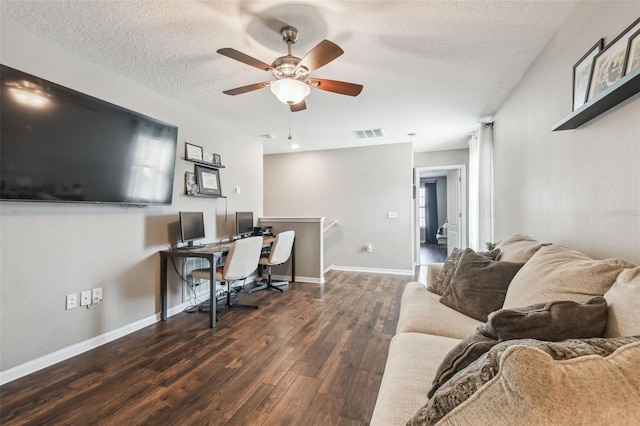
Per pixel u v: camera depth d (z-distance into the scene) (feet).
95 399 5.75
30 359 6.76
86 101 7.52
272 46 7.38
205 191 12.16
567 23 6.28
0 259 6.36
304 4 5.93
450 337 4.97
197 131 11.91
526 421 1.67
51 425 5.08
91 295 8.04
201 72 8.75
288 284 14.87
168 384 6.24
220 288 13.07
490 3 5.92
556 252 4.99
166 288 10.27
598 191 5.19
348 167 18.79
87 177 7.61
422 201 36.09
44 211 7.08
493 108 11.64
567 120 5.46
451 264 7.57
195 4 5.93
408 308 6.38
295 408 5.47
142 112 9.59
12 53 6.55
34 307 6.87
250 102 11.05
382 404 3.27
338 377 6.47
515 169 9.65
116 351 7.77
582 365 1.73
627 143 4.44
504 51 7.63
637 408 1.67
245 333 8.86
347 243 18.70
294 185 19.93
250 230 14.70
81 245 7.86
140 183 9.07
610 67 4.74
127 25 6.57
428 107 11.55
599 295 3.50
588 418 1.62
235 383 6.26
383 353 7.54
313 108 11.66
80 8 6.01
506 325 2.82
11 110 6.15
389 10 6.11
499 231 11.75
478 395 1.89
